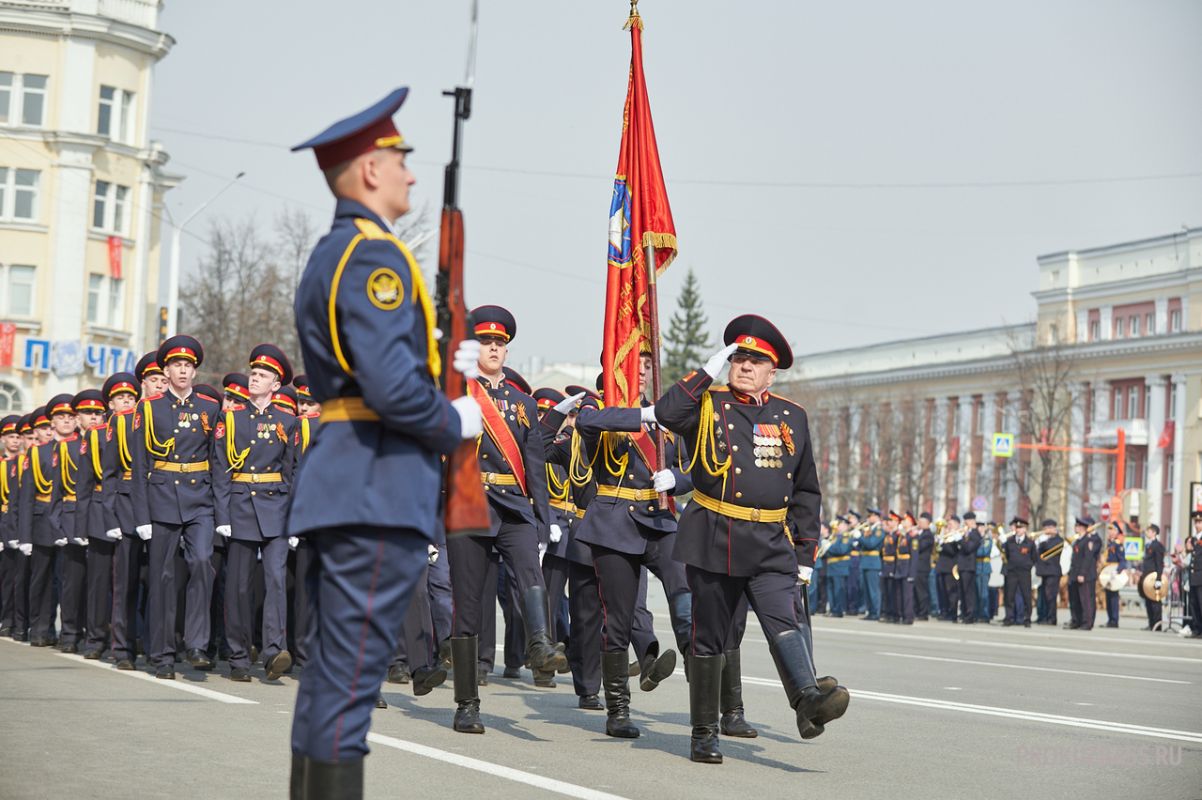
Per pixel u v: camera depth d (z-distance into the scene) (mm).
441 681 11188
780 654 8734
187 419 13500
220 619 15211
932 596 36031
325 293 5277
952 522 34438
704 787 8258
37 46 56375
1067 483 66750
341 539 5309
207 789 7766
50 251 56375
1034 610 38188
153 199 60844
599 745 9828
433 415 5262
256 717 10680
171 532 13461
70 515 16266
